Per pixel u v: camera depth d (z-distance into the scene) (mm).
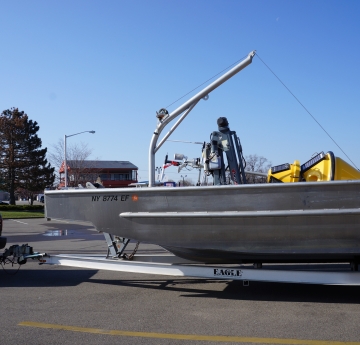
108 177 46875
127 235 6406
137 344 4508
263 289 6922
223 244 5941
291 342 4500
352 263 6051
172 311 5723
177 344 4500
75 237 16312
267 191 5652
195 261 6852
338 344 4434
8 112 51812
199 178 7684
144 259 7449
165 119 7203
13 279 7883
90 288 7105
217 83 6844
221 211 5840
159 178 8289
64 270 8727
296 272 5828
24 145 50531
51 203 6961
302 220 5570
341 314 5484
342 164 6453
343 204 5426
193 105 7137
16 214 36500
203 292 6754
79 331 4938
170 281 7574
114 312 5691
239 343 4504
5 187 50469
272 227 5691
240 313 5590
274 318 5355
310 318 5332
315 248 5629
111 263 6871
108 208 6504
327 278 5703
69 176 44938
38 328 5059
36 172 50562
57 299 6398
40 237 16438
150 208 6215
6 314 5629
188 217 5988
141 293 6738
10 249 7668
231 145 7047
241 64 6602
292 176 6676
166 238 6199
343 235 5504
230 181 7039
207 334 4785
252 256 6098
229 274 6145
